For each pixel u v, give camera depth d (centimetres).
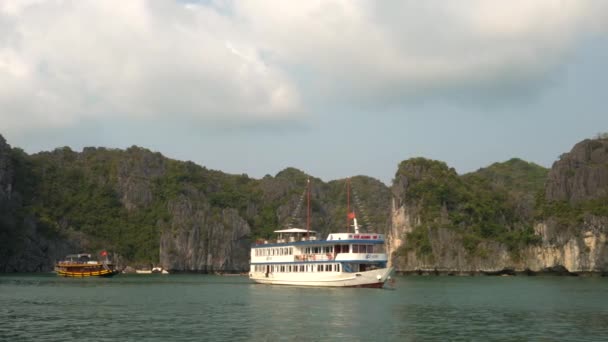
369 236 10888
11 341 5266
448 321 6594
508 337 5538
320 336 5516
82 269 19350
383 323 6359
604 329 6056
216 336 5509
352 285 10744
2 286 13125
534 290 12362
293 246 11869
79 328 6016
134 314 7200
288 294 9875
